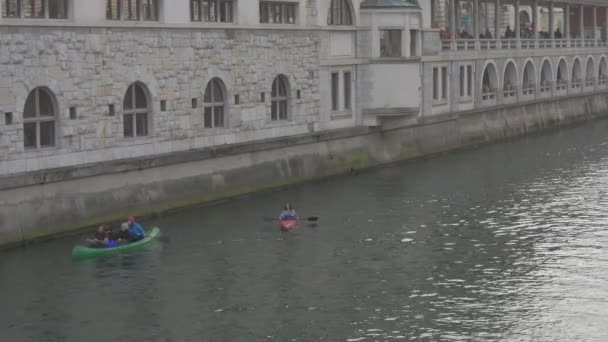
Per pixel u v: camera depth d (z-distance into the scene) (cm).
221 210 6288
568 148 9312
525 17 14112
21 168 5306
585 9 13975
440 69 9000
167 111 6212
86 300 4459
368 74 7956
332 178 7531
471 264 5044
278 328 4131
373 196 6812
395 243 5472
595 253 5225
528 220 6016
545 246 5378
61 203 5459
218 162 6531
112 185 5766
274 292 4597
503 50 10319
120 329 4116
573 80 12494
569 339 3997
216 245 5406
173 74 6234
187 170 6291
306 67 7375
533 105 11000
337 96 7781
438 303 4434
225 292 4591
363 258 5166
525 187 7112
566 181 7356
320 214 6203
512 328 4116
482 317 4253
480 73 9800
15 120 5262
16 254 5122
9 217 5188
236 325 4169
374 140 8094
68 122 5569
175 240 5500
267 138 7025
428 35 8656
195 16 6419
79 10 5581
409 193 6919
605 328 4109
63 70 5519
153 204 6031
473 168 8056
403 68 7912
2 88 5184
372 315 4281
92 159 5725
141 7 6022
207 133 6525
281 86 7238
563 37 12531
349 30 7825
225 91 6662
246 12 6769
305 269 4969
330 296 4541
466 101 9519
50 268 4909
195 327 4144
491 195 6819
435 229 5794
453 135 9200
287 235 5653
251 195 6762
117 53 5838
